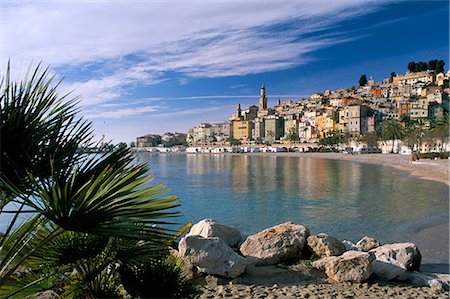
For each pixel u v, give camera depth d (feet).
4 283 11.25
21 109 11.33
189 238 28.55
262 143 634.43
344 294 25.40
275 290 25.68
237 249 35.01
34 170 10.86
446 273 35.06
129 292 15.78
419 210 76.74
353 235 55.88
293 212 77.92
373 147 428.97
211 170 225.97
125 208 10.21
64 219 9.67
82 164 12.10
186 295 16.67
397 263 31.01
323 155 428.56
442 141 299.58
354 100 581.53
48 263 13.14
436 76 612.70
